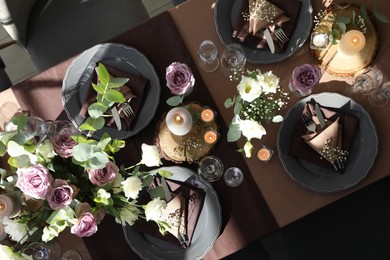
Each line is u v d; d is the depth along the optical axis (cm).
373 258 148
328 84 126
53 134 113
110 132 126
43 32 167
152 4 214
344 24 119
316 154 122
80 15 167
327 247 151
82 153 86
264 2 123
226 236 125
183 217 121
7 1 141
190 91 123
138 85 125
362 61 124
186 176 124
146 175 104
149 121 125
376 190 152
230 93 127
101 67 90
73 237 127
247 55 126
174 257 124
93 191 98
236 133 111
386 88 124
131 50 127
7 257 92
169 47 129
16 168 99
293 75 115
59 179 90
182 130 116
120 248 126
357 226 151
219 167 126
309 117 122
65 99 127
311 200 124
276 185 125
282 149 123
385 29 125
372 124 121
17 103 130
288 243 154
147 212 95
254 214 124
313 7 127
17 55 218
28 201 100
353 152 123
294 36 125
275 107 127
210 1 129
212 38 129
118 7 168
